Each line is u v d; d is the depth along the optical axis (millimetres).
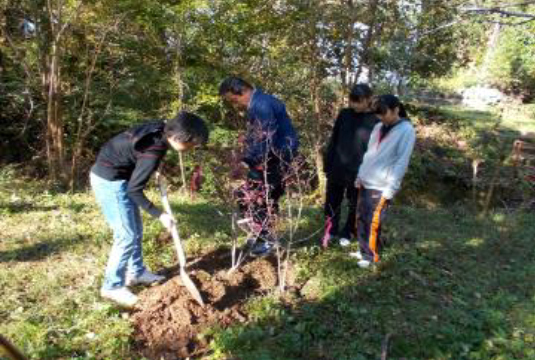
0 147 8156
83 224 5699
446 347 3945
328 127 7848
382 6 7438
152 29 6750
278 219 4871
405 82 10328
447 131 11328
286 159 4730
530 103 15531
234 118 7594
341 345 3855
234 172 4773
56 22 6723
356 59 7703
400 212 7398
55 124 7074
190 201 6746
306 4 7105
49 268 4664
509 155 10125
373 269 4977
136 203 3676
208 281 4355
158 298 4105
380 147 4707
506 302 4664
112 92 7594
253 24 6992
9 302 4047
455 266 5402
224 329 3900
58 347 3553
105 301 4109
